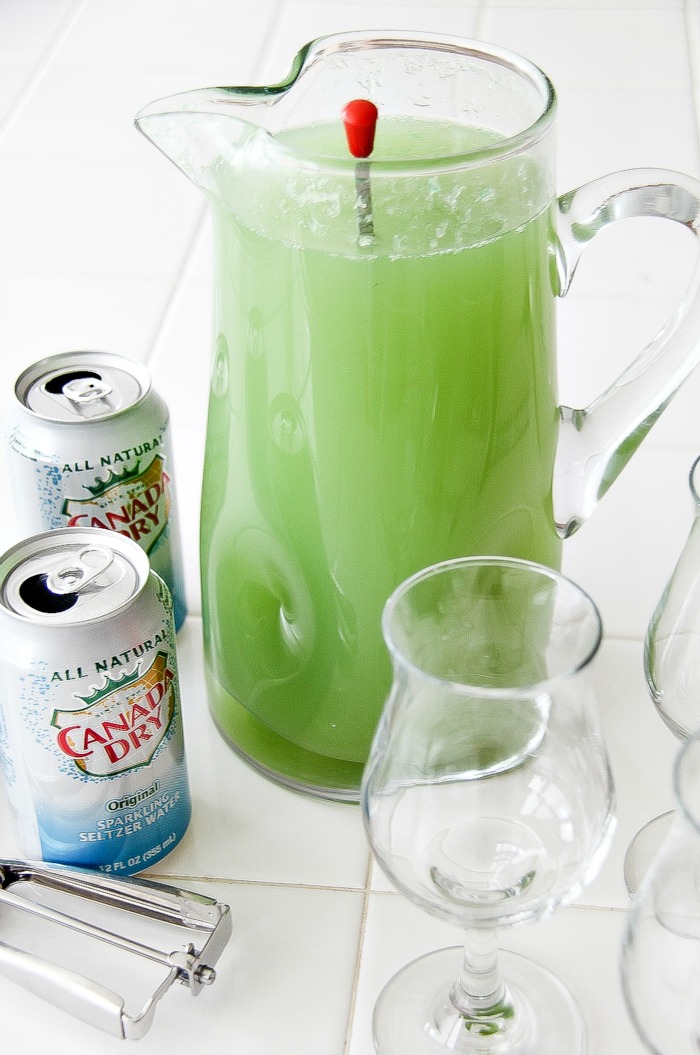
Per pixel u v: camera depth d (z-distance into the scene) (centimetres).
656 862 63
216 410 75
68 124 129
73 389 79
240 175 70
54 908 74
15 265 111
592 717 65
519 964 72
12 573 72
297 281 69
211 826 77
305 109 76
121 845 74
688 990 63
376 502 71
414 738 65
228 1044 70
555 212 73
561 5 146
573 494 77
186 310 107
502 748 65
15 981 71
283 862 76
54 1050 70
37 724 70
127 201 119
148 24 145
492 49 73
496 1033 69
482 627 69
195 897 72
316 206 68
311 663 75
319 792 78
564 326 104
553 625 68
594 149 120
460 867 66
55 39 143
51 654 69
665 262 110
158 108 72
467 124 75
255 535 74
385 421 70
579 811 65
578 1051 69
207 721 82
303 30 141
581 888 65
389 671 74
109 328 105
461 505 72
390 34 74
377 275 68
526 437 73
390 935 73
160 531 82
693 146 121
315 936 73
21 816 74
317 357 70
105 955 73
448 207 68
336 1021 71
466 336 70
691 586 73
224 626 77
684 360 75
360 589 73
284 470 72
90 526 78
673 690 74
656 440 97
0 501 92
